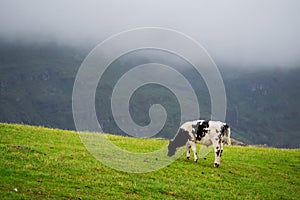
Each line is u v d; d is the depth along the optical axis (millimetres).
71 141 32938
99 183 22312
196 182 25828
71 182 21578
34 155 25359
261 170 32625
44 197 18125
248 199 24266
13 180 19844
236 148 42062
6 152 24859
